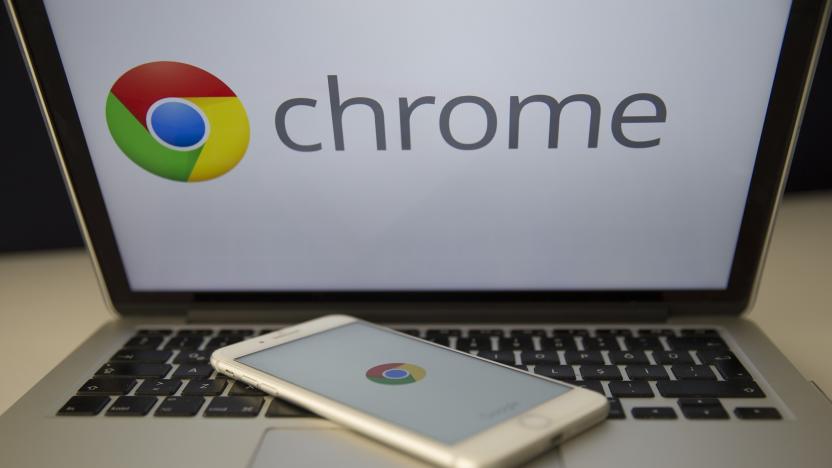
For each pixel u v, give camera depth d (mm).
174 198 541
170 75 504
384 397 425
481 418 397
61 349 587
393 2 480
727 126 497
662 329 538
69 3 485
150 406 447
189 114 514
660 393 447
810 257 742
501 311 559
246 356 488
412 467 378
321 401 418
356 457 389
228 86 506
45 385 474
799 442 397
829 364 523
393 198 534
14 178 819
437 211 536
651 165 513
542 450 378
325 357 486
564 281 551
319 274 562
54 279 757
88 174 534
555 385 439
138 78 505
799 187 934
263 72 502
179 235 553
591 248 540
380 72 499
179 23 490
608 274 547
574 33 481
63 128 519
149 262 563
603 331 539
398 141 518
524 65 491
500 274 553
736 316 554
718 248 533
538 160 518
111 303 576
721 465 377
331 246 552
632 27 477
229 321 576
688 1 468
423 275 557
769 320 599
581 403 410
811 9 460
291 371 464
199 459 394
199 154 526
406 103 506
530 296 558
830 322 593
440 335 542
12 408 447
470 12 480
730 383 457
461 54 491
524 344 521
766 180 507
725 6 466
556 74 492
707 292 546
